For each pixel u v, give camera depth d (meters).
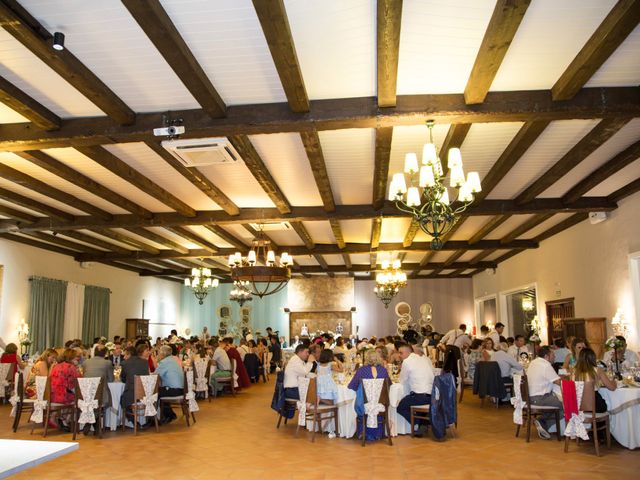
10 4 3.63
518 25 3.81
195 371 10.32
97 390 7.07
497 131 6.11
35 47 3.99
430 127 5.34
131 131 5.45
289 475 5.23
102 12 3.84
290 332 20.53
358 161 7.04
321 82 4.88
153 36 3.87
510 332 15.96
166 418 8.16
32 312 12.20
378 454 6.05
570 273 10.96
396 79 4.54
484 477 5.06
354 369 8.90
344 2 3.74
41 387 7.25
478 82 4.63
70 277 13.93
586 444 6.34
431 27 4.09
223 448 6.45
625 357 7.77
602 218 9.18
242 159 6.52
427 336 15.54
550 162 7.21
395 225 10.94
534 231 12.02
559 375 7.12
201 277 14.40
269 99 5.20
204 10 3.80
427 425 7.31
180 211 9.03
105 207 9.33
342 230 11.53
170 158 6.47
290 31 3.99
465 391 12.23
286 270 8.16
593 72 4.55
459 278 20.70
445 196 5.61
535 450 6.10
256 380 14.60
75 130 5.52
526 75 4.82
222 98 5.15
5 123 5.64
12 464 2.04
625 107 5.05
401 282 13.02
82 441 6.89
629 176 7.94
